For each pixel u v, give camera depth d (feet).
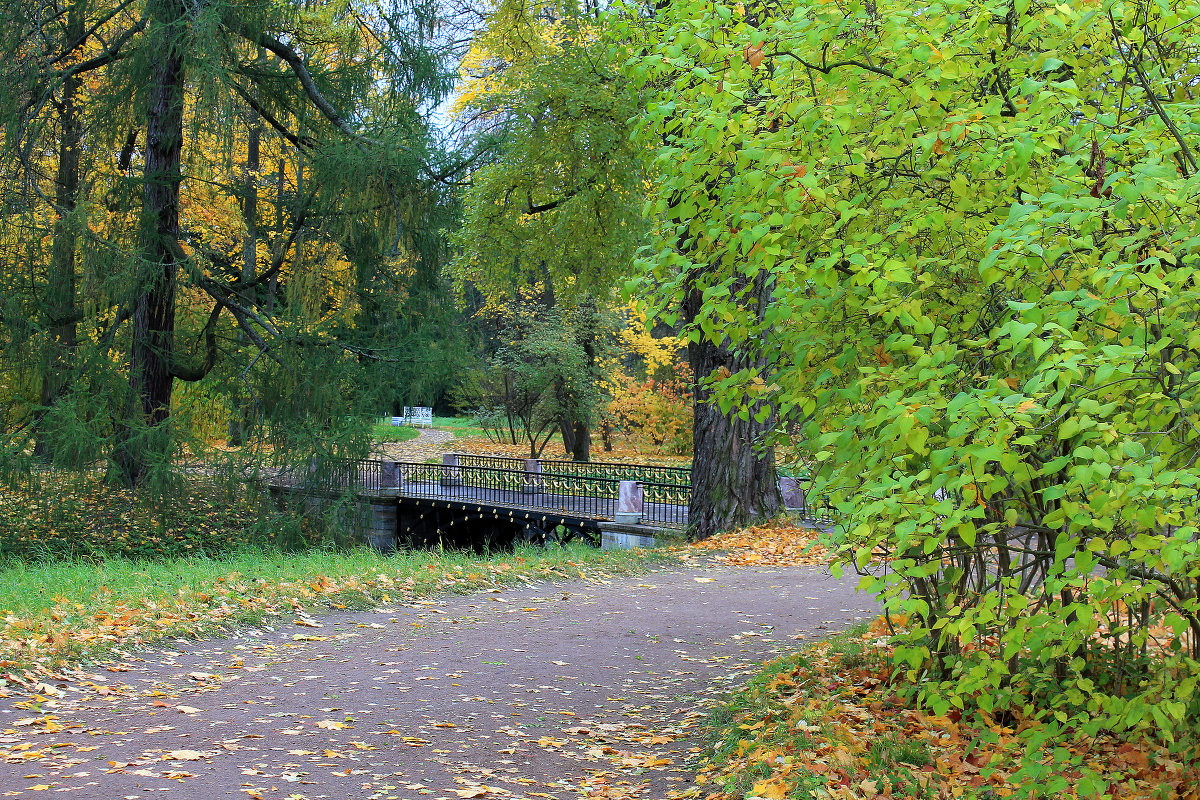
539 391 103.30
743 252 12.35
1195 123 10.87
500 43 67.36
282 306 64.28
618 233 58.75
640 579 37.37
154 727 18.10
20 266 52.60
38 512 49.21
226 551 53.36
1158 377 9.90
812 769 14.10
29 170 54.95
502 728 18.94
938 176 12.63
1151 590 10.97
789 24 12.34
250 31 54.44
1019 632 10.48
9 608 26.71
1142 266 10.43
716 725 18.71
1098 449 9.06
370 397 58.13
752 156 12.07
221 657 23.97
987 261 10.09
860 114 12.85
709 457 49.96
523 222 66.23
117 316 54.80
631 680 22.74
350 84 59.47
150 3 52.26
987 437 9.36
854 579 36.58
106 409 51.39
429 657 24.62
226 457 55.67
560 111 55.26
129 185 55.06
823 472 13.35
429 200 57.36
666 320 15.05
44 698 19.39
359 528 55.72
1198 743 12.49
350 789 15.33
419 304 62.75
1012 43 12.78
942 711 11.93
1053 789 11.23
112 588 30.81
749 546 44.60
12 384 52.11
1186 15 12.00
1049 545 14.07
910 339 11.39
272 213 65.05
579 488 75.61
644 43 17.29
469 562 40.29
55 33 54.34
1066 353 9.14
